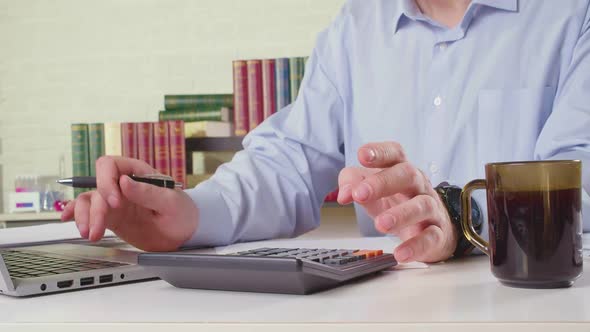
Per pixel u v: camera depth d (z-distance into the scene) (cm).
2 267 63
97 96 380
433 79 134
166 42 372
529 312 49
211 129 326
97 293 64
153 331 49
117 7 377
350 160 139
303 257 64
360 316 49
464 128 132
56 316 53
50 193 347
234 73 321
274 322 48
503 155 130
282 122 133
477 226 83
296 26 360
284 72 316
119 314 53
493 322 46
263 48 363
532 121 129
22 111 387
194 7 369
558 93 126
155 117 374
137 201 85
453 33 132
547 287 59
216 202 102
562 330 45
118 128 326
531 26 130
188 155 329
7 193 387
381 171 72
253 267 59
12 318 53
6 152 388
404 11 133
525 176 59
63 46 383
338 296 58
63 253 84
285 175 122
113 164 85
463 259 81
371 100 137
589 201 93
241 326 48
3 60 389
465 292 58
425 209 72
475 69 132
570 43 128
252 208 110
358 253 70
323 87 140
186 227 93
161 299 60
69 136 383
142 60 375
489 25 132
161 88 373
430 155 134
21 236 102
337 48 141
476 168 131
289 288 59
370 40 138
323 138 134
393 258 72
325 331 47
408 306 52
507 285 61
